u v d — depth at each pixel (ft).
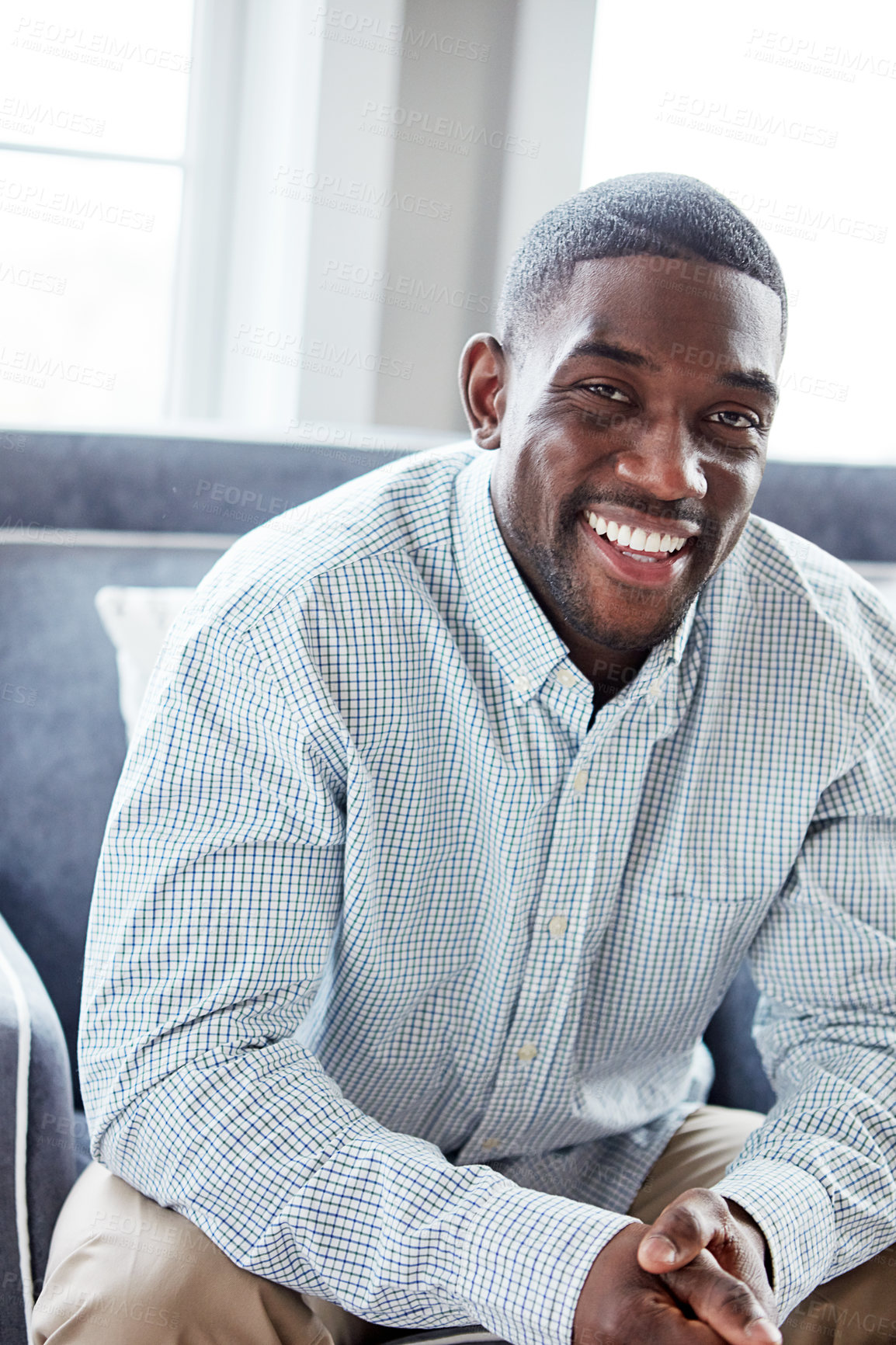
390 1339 3.36
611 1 8.22
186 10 8.09
